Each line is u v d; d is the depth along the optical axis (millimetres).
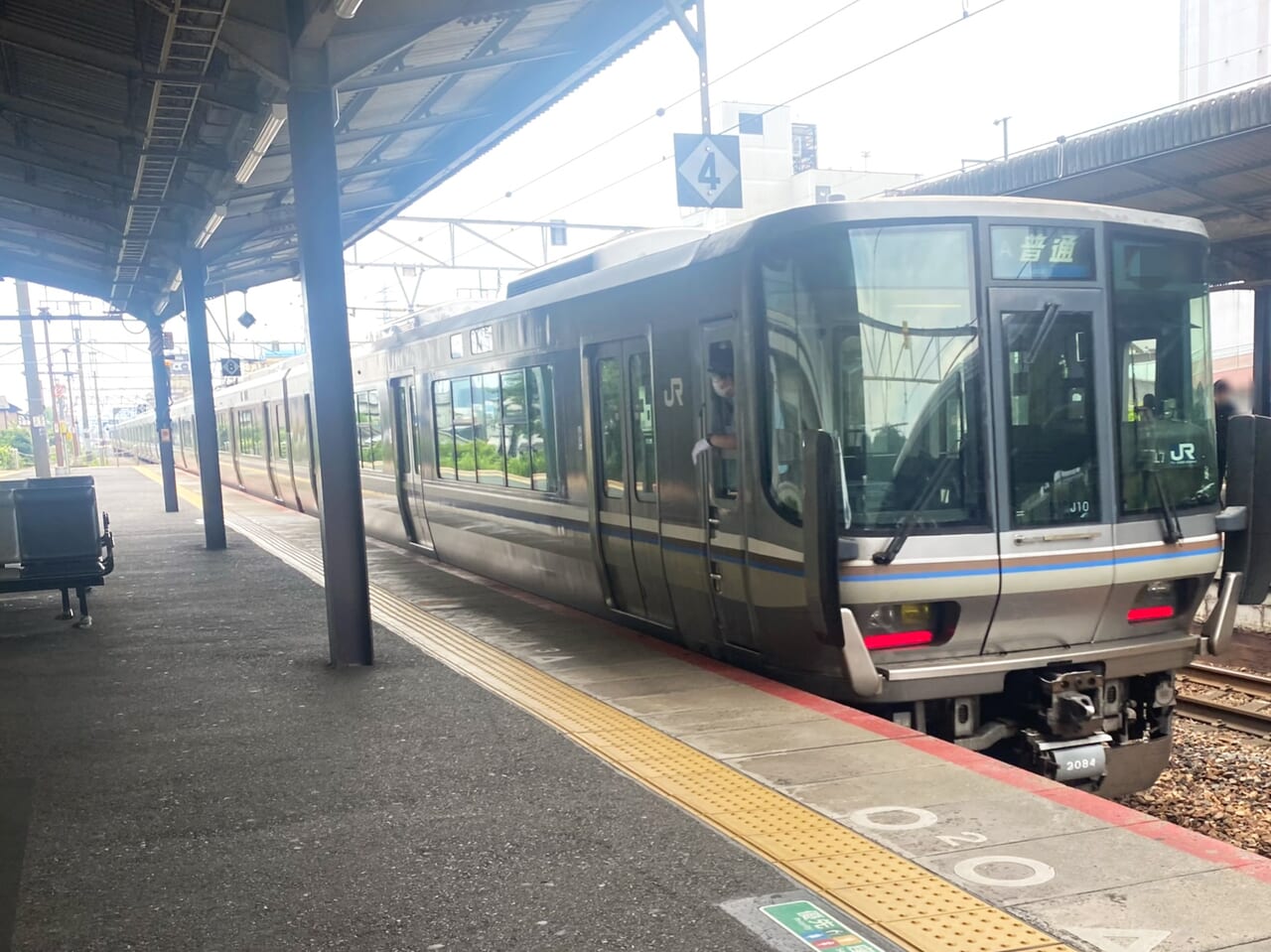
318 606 10148
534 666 7297
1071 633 6020
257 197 13023
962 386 5660
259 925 3658
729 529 6492
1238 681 8945
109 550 10086
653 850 4137
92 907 3832
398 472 13727
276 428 21859
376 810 4707
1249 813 6297
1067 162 11516
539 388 9297
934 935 3328
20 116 10055
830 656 6012
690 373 6797
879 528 5539
